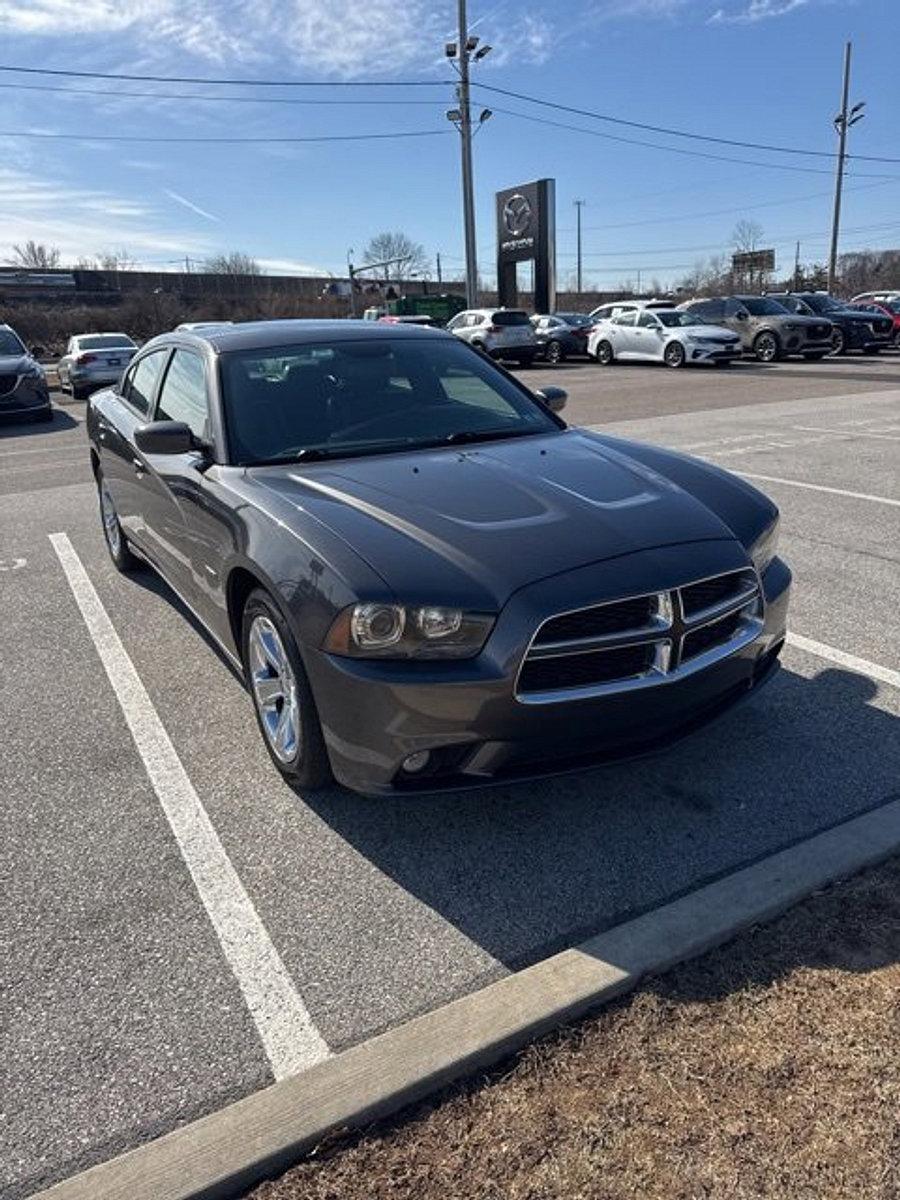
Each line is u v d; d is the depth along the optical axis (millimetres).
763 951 2492
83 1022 2344
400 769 2779
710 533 3111
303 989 2443
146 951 2596
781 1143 1929
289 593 2928
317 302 63312
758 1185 1841
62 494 9133
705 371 22281
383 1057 2145
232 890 2848
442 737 2719
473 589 2727
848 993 2326
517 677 2682
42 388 15883
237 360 4152
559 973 2395
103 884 2891
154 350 5238
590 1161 1910
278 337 4367
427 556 2838
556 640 2723
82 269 64375
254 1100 2047
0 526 7766
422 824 3160
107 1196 1846
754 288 68375
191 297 62844
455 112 33625
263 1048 2254
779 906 2643
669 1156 1912
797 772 3389
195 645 4836
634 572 2836
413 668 2707
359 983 2461
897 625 4777
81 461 11289
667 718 2961
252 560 3146
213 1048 2256
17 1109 2094
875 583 5461
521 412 4348
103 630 5109
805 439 10867
